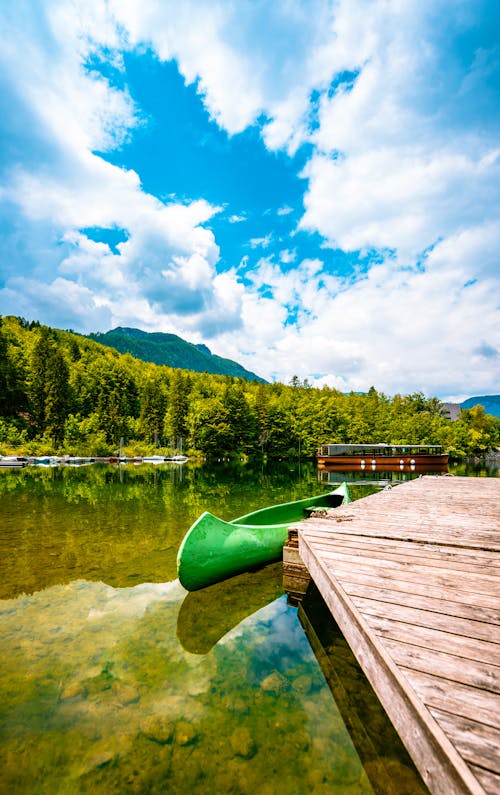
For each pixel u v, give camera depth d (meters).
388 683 2.15
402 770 2.61
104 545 8.09
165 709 3.18
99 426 53.69
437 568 3.76
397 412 65.19
